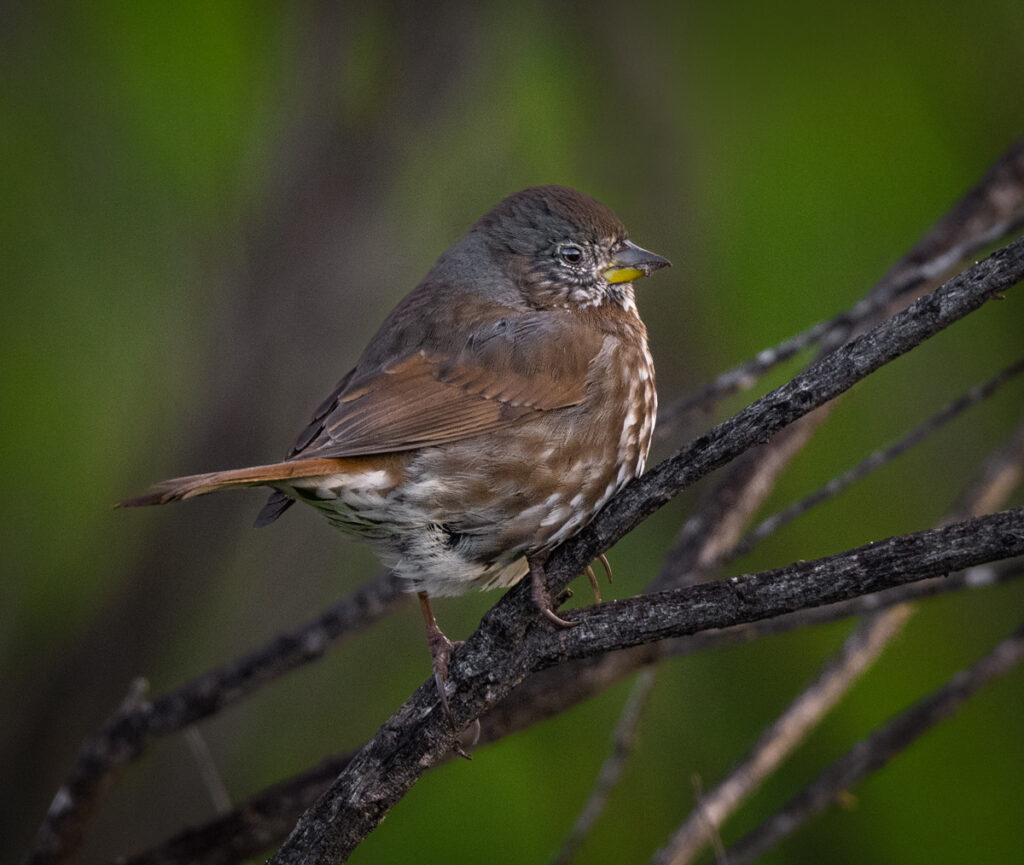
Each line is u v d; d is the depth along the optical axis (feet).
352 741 39.04
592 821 28.78
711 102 39.60
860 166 39.06
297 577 39.52
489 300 29.45
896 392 39.17
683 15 39.65
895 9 39.65
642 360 29.07
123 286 41.04
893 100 39.45
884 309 30.32
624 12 39.55
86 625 38.96
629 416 28.19
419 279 40.04
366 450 25.54
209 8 41.98
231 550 39.06
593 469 27.53
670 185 39.29
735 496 31.45
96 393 40.75
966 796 36.04
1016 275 19.67
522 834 36.63
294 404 38.58
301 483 25.27
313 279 38.88
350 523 26.40
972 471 38.52
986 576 29.12
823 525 38.68
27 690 38.99
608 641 21.81
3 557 39.93
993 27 39.65
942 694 29.81
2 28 41.42
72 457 40.55
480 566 27.17
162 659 38.63
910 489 38.68
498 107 40.55
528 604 22.21
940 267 29.35
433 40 38.75
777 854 35.88
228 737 38.91
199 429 38.83
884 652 37.63
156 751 38.40
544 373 27.22
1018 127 39.24
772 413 21.44
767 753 29.40
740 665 38.81
